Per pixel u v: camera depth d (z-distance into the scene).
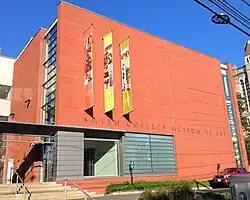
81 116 24.25
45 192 18.12
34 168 24.84
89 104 23.92
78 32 26.42
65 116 23.45
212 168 32.72
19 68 34.09
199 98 34.88
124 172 24.89
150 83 30.12
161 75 31.56
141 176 25.95
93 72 24.94
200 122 33.75
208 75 37.41
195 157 31.44
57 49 25.25
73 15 26.58
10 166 28.73
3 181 28.56
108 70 25.86
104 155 26.45
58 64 24.56
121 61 27.30
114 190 21.78
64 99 23.83
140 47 30.55
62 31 25.48
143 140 27.47
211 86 37.22
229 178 6.70
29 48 31.72
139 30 31.17
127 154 25.77
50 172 22.38
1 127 20.78
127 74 26.42
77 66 25.41
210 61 38.56
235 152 37.59
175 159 29.47
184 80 33.81
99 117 25.25
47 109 26.03
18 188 18.09
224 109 37.78
